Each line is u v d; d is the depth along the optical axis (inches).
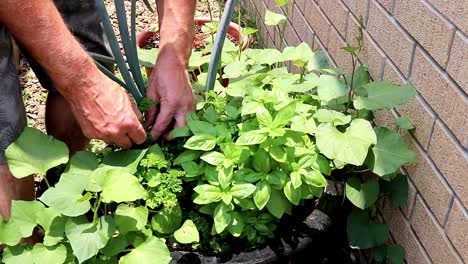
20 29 50.9
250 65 72.7
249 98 60.2
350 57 70.9
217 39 63.4
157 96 60.4
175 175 55.4
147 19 116.2
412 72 57.9
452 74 50.9
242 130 57.2
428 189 56.1
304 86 62.1
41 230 57.0
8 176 58.1
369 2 65.2
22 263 51.9
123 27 60.8
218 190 54.3
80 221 51.6
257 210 56.5
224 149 55.6
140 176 56.1
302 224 58.0
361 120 57.7
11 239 51.3
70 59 52.5
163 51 60.7
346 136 56.0
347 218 62.2
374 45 65.1
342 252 66.9
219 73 74.4
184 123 60.1
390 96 57.5
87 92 54.0
